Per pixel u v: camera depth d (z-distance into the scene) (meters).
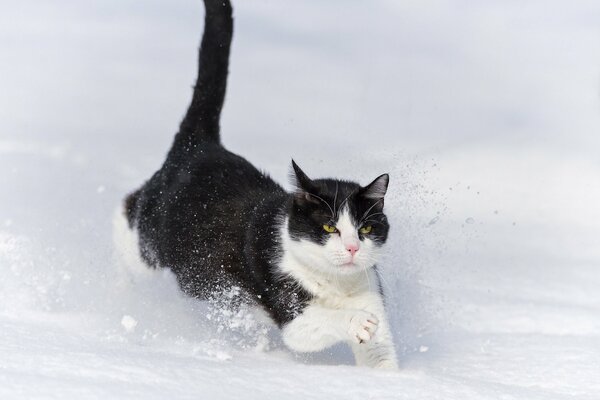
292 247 6.88
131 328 6.88
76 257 9.06
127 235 8.63
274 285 6.95
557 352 7.66
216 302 7.49
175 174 8.33
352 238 6.70
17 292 7.95
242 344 7.27
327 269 6.79
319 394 5.38
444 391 5.77
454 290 10.77
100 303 8.00
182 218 7.86
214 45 8.85
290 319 6.83
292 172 7.20
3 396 4.46
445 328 9.03
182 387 5.00
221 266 7.45
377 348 6.78
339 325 6.48
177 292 8.11
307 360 7.05
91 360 5.26
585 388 6.61
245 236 7.34
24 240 9.58
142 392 4.77
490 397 5.75
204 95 8.82
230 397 4.98
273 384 5.47
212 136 8.80
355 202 6.86
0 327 6.46
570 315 9.64
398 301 8.79
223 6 8.85
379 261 7.28
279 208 7.28
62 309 7.71
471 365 7.28
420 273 9.68
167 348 6.50
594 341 8.16
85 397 4.56
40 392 4.56
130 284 8.60
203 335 7.29
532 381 6.79
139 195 8.73
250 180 8.06
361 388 5.62
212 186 7.91
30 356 5.26
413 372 6.50
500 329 9.23
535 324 9.37
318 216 6.79
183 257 7.78
